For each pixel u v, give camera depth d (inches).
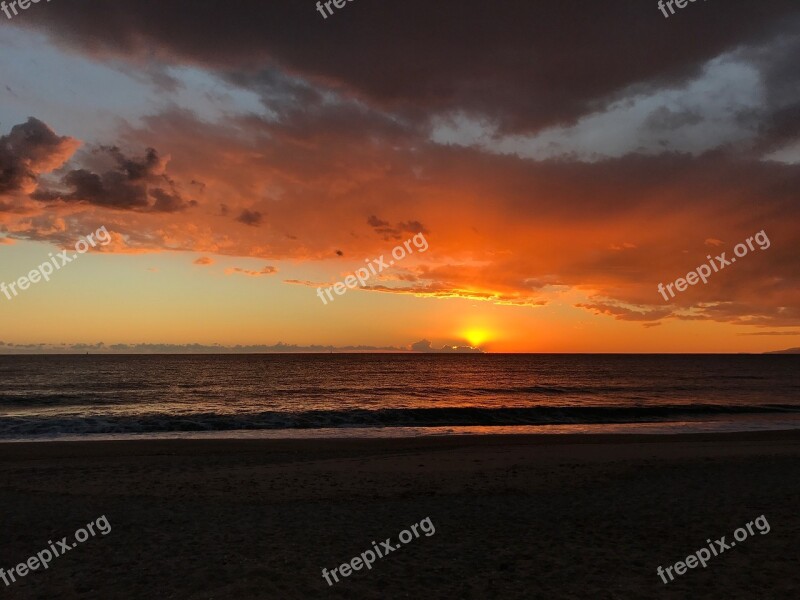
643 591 250.8
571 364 5753.0
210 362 5502.0
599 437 837.2
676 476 534.9
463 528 358.9
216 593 249.1
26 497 440.5
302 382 2479.1
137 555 302.0
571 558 298.0
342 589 254.7
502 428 991.6
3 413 1221.1
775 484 493.7
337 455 652.7
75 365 4352.9
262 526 362.0
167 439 770.8
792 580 262.4
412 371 3811.5
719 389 2161.7
